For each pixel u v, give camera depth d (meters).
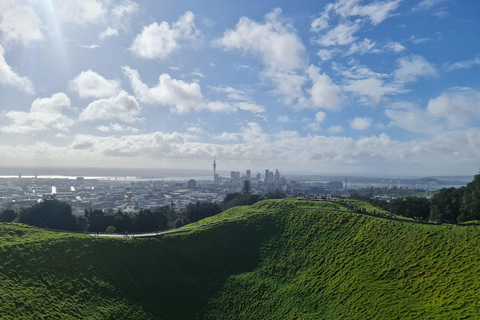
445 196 116.50
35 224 105.75
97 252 76.75
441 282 58.78
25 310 54.81
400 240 74.81
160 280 76.44
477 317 47.84
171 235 92.31
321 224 92.69
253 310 69.94
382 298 59.78
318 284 71.69
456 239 68.38
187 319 68.38
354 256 75.62
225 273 82.12
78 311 59.66
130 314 63.88
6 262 64.88
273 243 90.50
